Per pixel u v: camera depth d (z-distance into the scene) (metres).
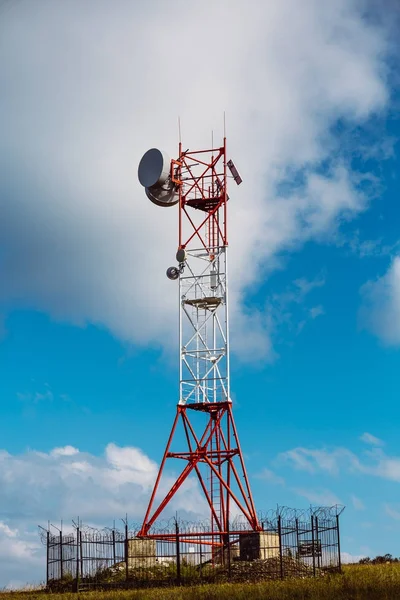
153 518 61.97
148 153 67.44
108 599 43.16
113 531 53.41
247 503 61.66
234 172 67.19
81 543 52.22
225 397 63.94
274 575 50.84
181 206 67.00
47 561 53.66
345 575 47.12
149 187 66.88
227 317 64.81
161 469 63.03
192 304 65.81
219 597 40.59
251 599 39.41
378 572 47.22
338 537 52.41
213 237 66.31
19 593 51.28
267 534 57.19
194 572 53.50
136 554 55.09
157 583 50.78
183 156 67.75
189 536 56.72
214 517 61.66
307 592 40.22
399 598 37.12
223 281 65.62
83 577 52.09
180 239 66.50
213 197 66.62
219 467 63.22
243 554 57.03
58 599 44.97
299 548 52.84
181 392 64.81
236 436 62.91
